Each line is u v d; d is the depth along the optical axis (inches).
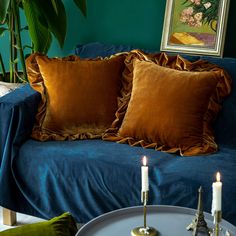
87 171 89.0
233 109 99.8
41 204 93.7
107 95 102.7
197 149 93.5
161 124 94.8
